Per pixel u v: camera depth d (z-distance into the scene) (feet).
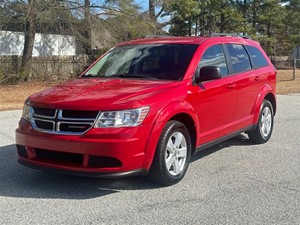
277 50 136.46
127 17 72.18
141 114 15.47
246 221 13.71
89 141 14.92
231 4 119.14
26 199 15.57
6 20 68.08
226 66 21.30
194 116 18.15
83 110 15.24
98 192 16.35
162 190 16.63
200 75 18.45
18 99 49.49
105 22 70.54
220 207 14.90
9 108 40.11
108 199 15.62
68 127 15.38
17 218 13.85
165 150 16.43
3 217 13.93
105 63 21.17
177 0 93.76
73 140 15.08
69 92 16.89
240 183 17.65
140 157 15.49
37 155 16.31
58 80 74.59
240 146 24.45
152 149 15.88
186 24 114.83
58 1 65.36
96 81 18.67
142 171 15.81
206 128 19.27
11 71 70.28
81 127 15.21
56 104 15.69
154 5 85.20
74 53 78.23
